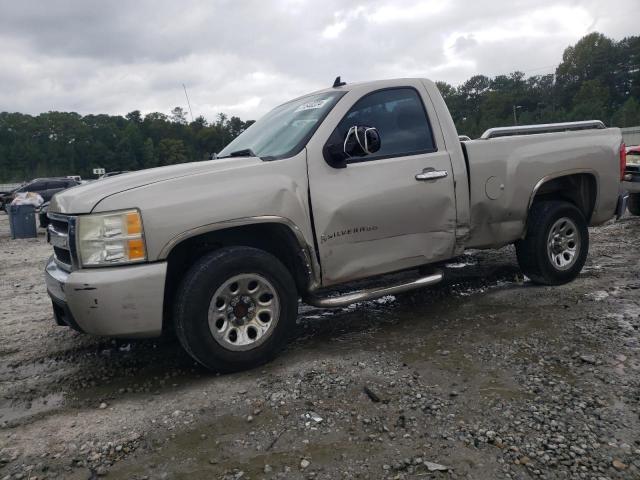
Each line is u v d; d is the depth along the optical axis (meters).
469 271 6.27
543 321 4.36
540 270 5.21
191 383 3.59
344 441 2.77
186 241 3.68
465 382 3.36
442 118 4.59
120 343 4.50
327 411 3.08
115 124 132.88
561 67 119.12
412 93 4.54
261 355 3.71
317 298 4.07
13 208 14.23
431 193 4.38
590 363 3.52
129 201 3.37
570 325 4.23
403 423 2.90
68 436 2.99
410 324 4.55
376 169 4.16
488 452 2.61
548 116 103.31
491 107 114.94
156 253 3.39
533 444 2.66
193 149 117.12
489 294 5.27
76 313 3.38
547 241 5.18
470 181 4.64
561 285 5.38
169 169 3.77
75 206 3.46
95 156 115.19
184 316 3.47
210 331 3.53
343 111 4.18
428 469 2.50
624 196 5.87
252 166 3.75
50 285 3.80
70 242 3.44
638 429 2.75
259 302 3.73
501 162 4.81
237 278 3.60
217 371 3.66
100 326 3.34
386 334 4.33
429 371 3.54
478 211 4.73
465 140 5.29
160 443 2.86
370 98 4.33
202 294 3.48
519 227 5.03
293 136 4.14
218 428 2.97
